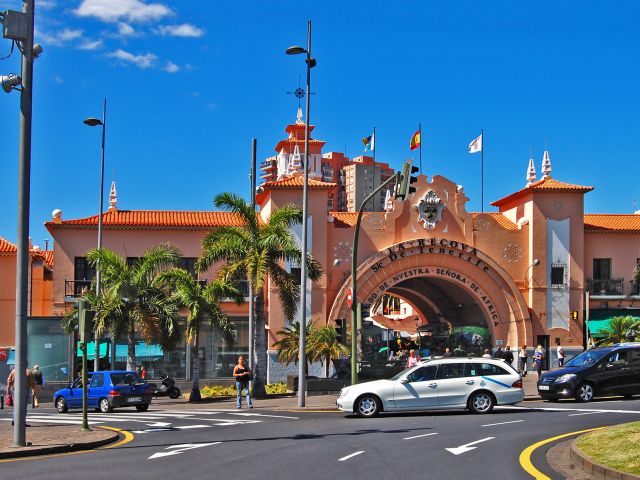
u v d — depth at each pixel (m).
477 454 16.30
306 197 31.77
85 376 21.89
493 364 25.64
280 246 37.31
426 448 17.19
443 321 60.53
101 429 22.70
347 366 39.34
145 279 38.97
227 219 50.19
